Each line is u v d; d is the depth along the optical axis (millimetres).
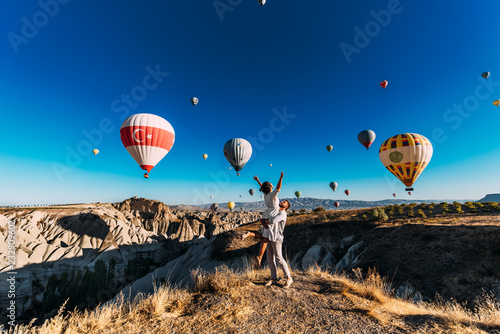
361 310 3879
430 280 13398
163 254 109312
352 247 22047
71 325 3076
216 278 4758
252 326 3273
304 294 4523
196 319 3439
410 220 25938
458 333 3154
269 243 5027
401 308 4223
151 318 3432
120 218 132125
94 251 93125
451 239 16609
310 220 35062
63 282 71438
